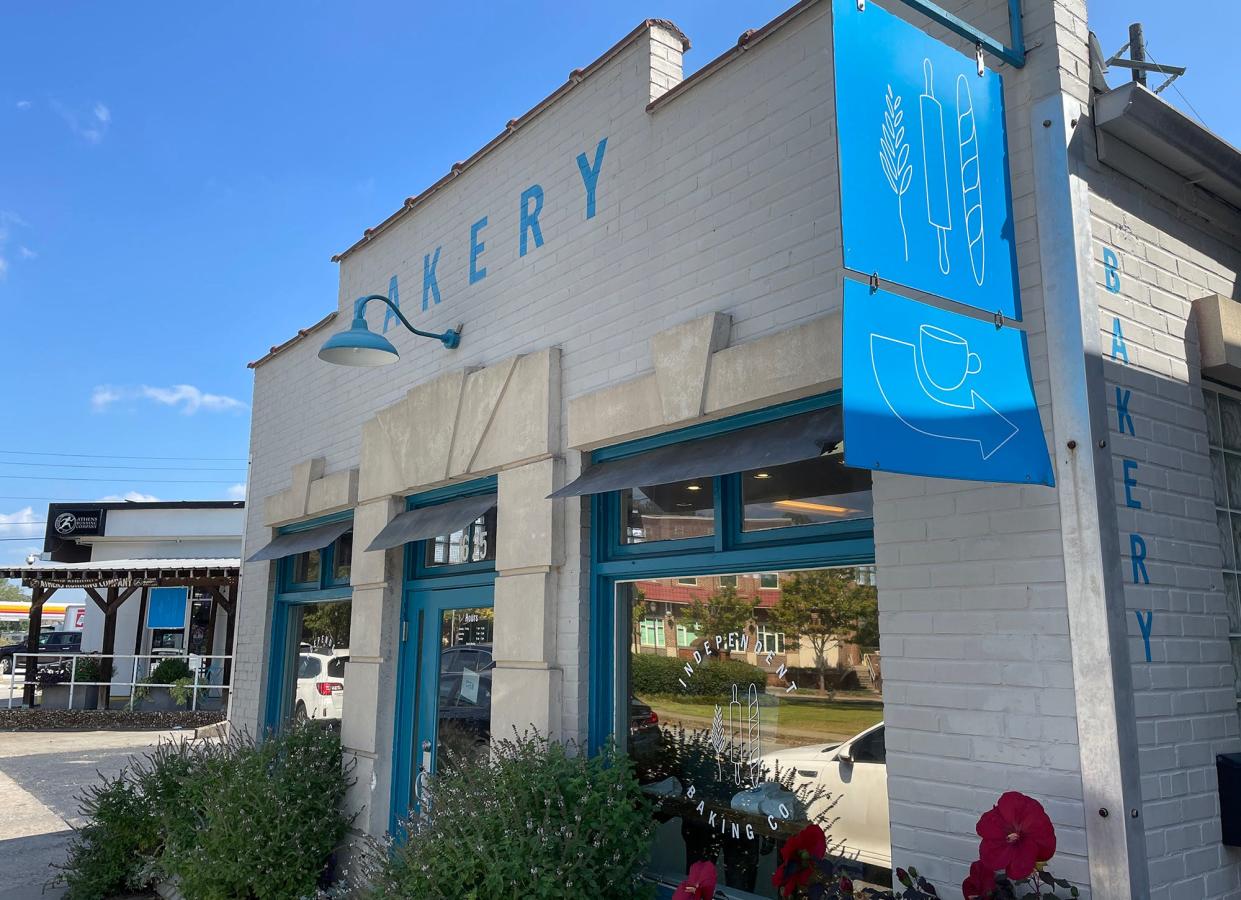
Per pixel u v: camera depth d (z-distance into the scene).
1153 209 3.79
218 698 20.42
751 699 4.35
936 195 3.14
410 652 6.79
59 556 23.59
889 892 3.63
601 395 5.08
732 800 4.37
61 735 17.09
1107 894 2.94
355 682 7.00
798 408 4.17
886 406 2.75
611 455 5.12
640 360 5.00
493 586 6.07
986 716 3.28
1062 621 3.14
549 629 5.16
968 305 3.13
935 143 3.19
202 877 6.07
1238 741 3.50
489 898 4.20
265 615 8.95
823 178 4.17
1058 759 3.09
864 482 3.95
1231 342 3.80
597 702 5.01
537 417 5.47
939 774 3.39
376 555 7.00
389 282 7.65
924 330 2.95
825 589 4.09
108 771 12.82
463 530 6.47
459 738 6.14
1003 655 3.27
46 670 20.92
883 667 3.61
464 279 6.62
